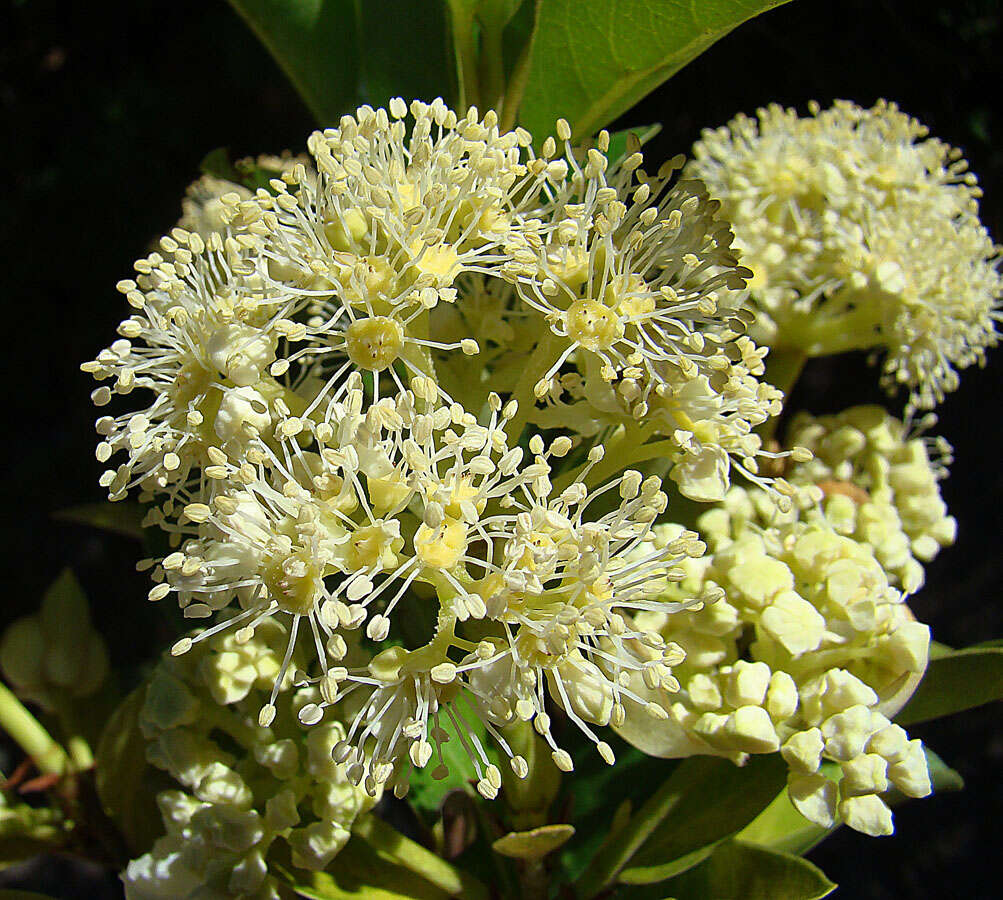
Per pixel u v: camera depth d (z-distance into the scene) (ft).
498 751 0.17
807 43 0.31
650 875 0.16
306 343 0.18
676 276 0.16
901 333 0.22
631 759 0.22
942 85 0.32
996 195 0.43
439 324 0.16
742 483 0.21
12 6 0.42
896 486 0.21
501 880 0.19
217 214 0.19
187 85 0.45
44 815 0.18
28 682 0.19
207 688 0.16
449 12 0.19
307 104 0.22
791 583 0.15
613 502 0.16
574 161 0.16
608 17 0.18
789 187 0.22
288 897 0.16
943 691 0.17
